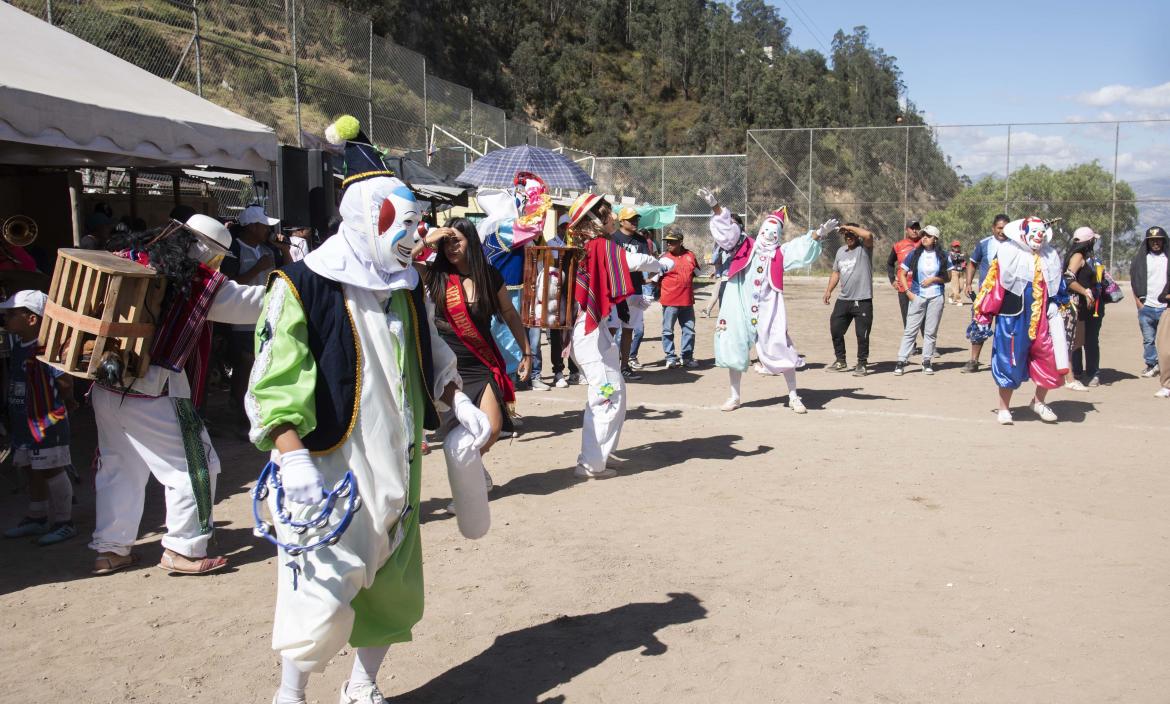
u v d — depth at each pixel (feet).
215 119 29.84
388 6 185.26
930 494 21.84
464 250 18.65
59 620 14.92
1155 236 40.52
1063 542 18.31
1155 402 34.60
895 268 43.16
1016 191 106.42
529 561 17.42
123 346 16.10
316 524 9.59
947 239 109.50
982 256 42.42
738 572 16.75
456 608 15.20
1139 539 18.48
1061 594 15.60
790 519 19.94
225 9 62.23
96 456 17.30
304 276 10.02
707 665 13.05
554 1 319.88
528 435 29.09
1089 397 35.91
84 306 15.71
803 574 16.61
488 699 12.14
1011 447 26.81
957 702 11.93
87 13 50.21
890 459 25.34
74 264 15.94
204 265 16.52
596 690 12.35
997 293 29.60
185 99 30.81
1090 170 103.60
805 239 32.42
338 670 13.05
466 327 18.63
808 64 311.68
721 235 31.83
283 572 10.07
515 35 277.44
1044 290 29.43
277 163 35.35
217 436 28.48
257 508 9.97
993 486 22.52
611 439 23.44
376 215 10.25
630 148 277.85
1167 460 25.13
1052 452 26.16
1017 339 29.60
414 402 11.13
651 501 21.43
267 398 9.64
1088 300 36.83
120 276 15.53
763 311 32.01
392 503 10.33
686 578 16.47
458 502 12.13
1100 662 13.03
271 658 13.50
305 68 65.98
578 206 22.82
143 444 16.81
